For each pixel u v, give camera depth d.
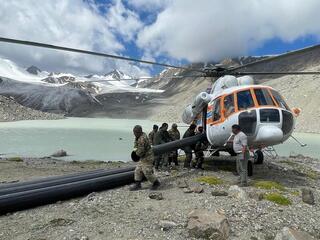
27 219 7.17
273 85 140.12
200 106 14.14
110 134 62.72
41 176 12.52
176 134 14.78
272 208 8.02
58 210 7.80
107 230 6.51
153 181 9.63
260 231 6.82
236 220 7.20
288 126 11.54
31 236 6.21
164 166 13.77
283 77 153.75
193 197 8.66
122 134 63.16
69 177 9.63
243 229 6.84
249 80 12.98
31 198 7.95
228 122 11.66
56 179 9.45
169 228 6.62
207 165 14.75
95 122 138.50
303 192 9.06
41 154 28.83
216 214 6.76
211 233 6.30
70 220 6.98
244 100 11.52
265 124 10.93
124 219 7.07
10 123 108.94
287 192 9.83
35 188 8.62
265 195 8.88
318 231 7.07
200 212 6.85
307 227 7.17
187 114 16.25
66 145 38.78
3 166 15.15
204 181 10.54
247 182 10.48
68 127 89.19
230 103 11.88
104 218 7.13
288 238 6.16
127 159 25.34
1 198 7.58
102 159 25.17
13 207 7.65
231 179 11.44
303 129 81.19
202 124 14.36
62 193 8.59
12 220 7.12
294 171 14.54
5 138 48.91
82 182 9.20
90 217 7.20
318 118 84.12
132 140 47.88
